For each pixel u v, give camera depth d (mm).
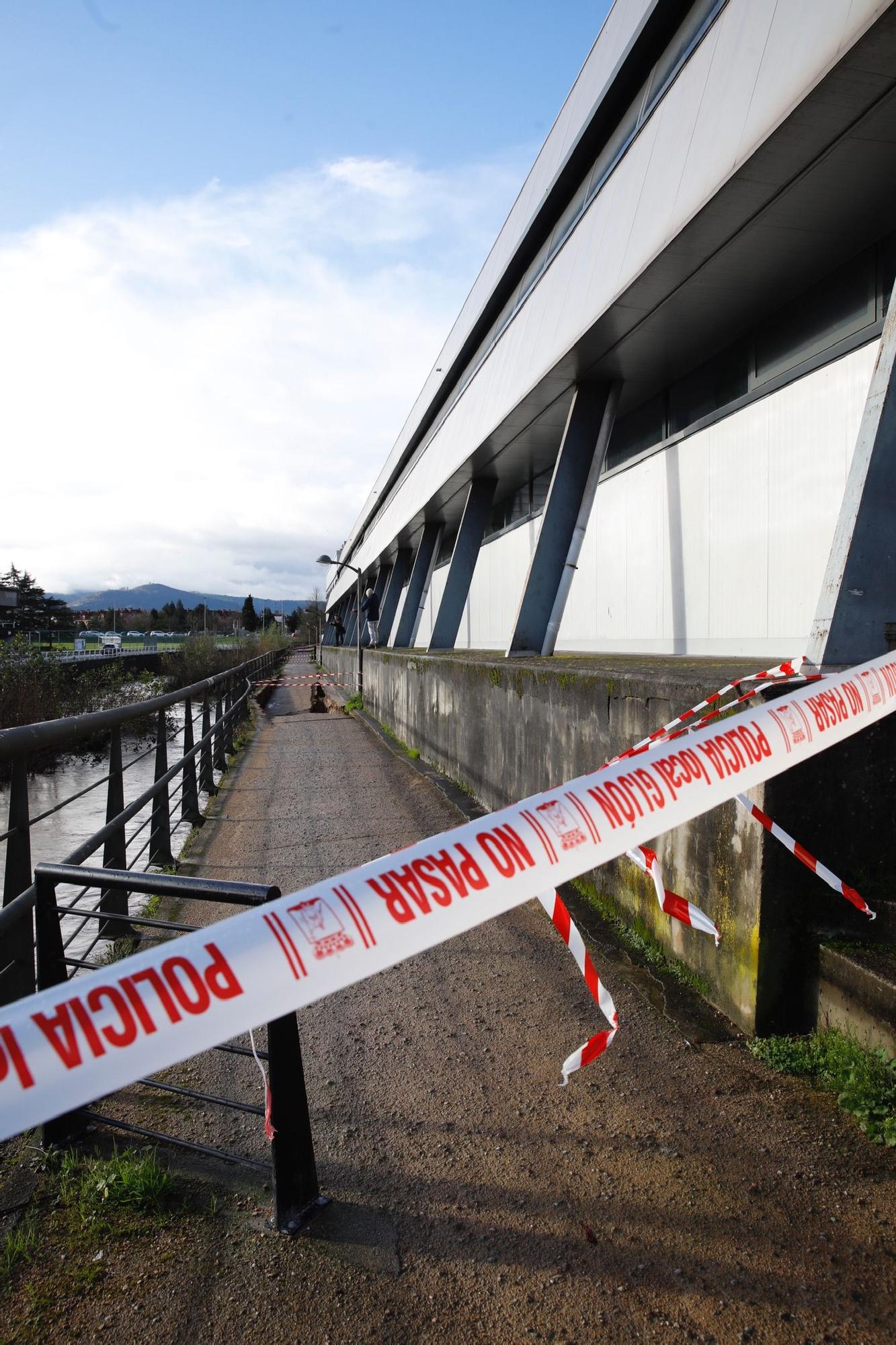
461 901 1465
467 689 8898
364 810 8477
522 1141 2723
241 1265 2158
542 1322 1960
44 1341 1927
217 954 1275
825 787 3215
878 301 5840
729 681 3541
